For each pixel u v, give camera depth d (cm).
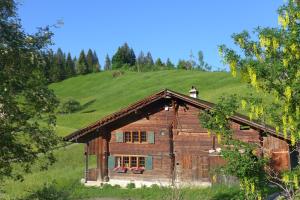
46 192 1241
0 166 1097
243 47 1232
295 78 1142
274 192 2353
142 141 3438
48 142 1153
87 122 8069
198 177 3225
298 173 1199
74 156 4644
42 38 1117
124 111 3406
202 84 10612
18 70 1091
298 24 1148
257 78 1195
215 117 1341
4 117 1084
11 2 1071
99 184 3462
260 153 1423
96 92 13038
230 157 1292
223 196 2698
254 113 1255
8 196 1427
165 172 3331
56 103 1170
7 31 1073
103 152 3516
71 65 17088
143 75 13450
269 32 1174
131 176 3422
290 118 1159
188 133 3303
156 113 3422
